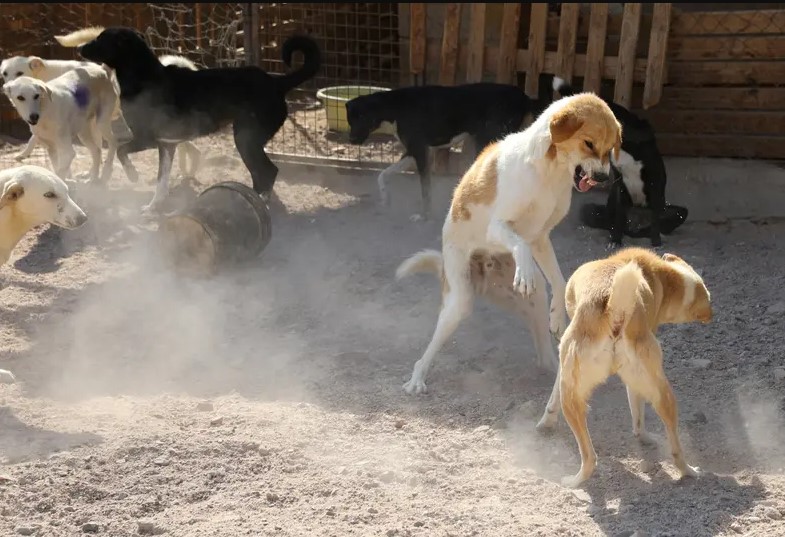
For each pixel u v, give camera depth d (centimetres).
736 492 438
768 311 668
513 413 530
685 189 917
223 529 405
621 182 812
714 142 930
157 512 428
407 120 903
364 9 1312
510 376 586
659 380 426
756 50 902
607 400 552
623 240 848
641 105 960
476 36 977
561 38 941
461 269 564
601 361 423
